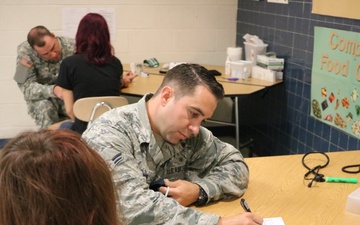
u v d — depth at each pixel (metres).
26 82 3.48
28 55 3.46
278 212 1.57
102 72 2.91
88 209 0.65
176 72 1.55
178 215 1.40
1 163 0.65
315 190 1.75
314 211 1.58
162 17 4.36
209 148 1.76
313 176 1.88
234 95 3.26
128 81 3.43
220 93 1.52
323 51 3.08
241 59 4.14
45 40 3.33
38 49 3.35
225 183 1.65
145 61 4.24
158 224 1.38
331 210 1.59
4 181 0.63
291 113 3.60
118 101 2.87
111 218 0.69
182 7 4.38
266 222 1.50
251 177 1.86
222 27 4.54
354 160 2.07
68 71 2.88
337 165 2.01
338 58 2.91
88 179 0.66
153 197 1.41
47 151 0.65
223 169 1.72
